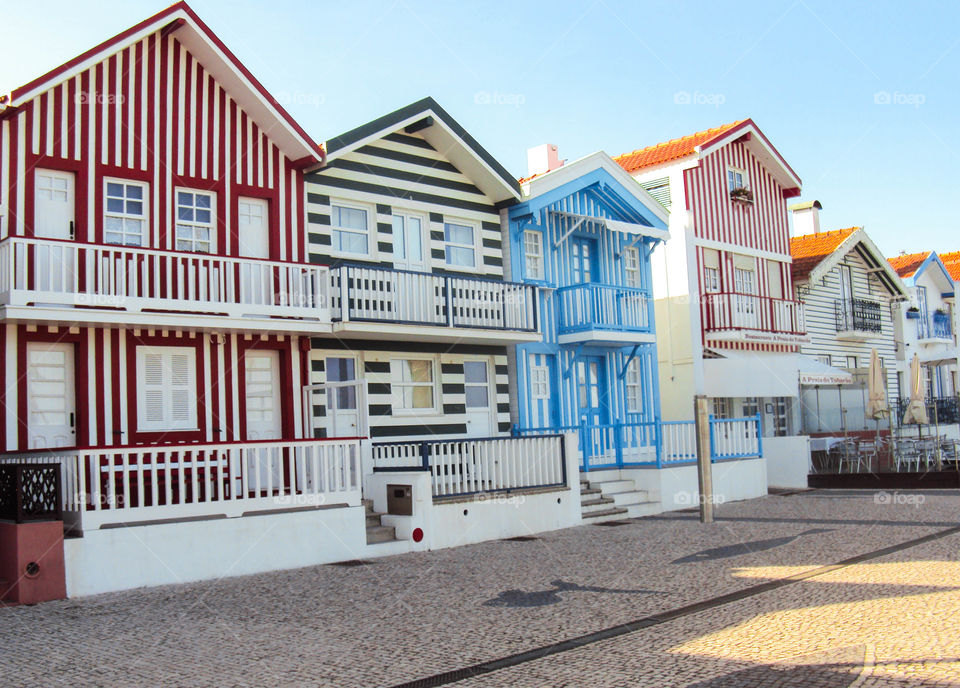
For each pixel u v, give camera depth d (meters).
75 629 9.17
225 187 15.31
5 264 12.62
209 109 15.29
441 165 18.45
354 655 7.94
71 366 13.65
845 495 21.05
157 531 11.66
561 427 19.31
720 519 17.16
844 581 10.40
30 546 10.62
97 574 11.12
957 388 36.28
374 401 16.69
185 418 14.59
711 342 23.50
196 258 14.41
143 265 13.59
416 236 17.98
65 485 11.64
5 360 12.94
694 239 23.34
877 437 23.95
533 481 16.44
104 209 14.04
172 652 8.16
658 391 22.36
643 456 20.09
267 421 15.49
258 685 7.12
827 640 7.72
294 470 13.23
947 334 35.56
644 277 22.36
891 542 13.30
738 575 11.12
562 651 7.86
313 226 16.28
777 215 26.92
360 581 11.62
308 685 7.08
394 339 16.88
